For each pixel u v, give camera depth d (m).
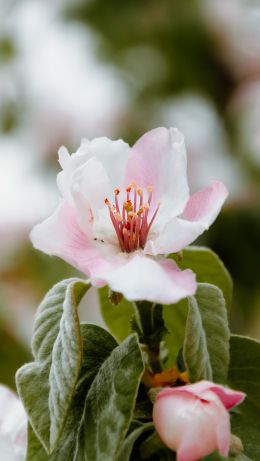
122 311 0.44
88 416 0.39
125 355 0.39
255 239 0.69
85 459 0.38
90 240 0.41
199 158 0.73
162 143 0.42
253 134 0.73
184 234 0.39
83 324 0.40
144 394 0.40
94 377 0.39
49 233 0.39
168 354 0.43
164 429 0.37
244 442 0.41
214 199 0.40
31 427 0.39
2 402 0.44
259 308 0.70
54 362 0.38
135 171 0.42
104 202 0.42
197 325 0.39
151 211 0.42
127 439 0.39
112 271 0.39
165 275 0.38
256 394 0.41
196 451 0.37
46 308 0.40
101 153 0.42
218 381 0.39
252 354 0.41
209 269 0.44
